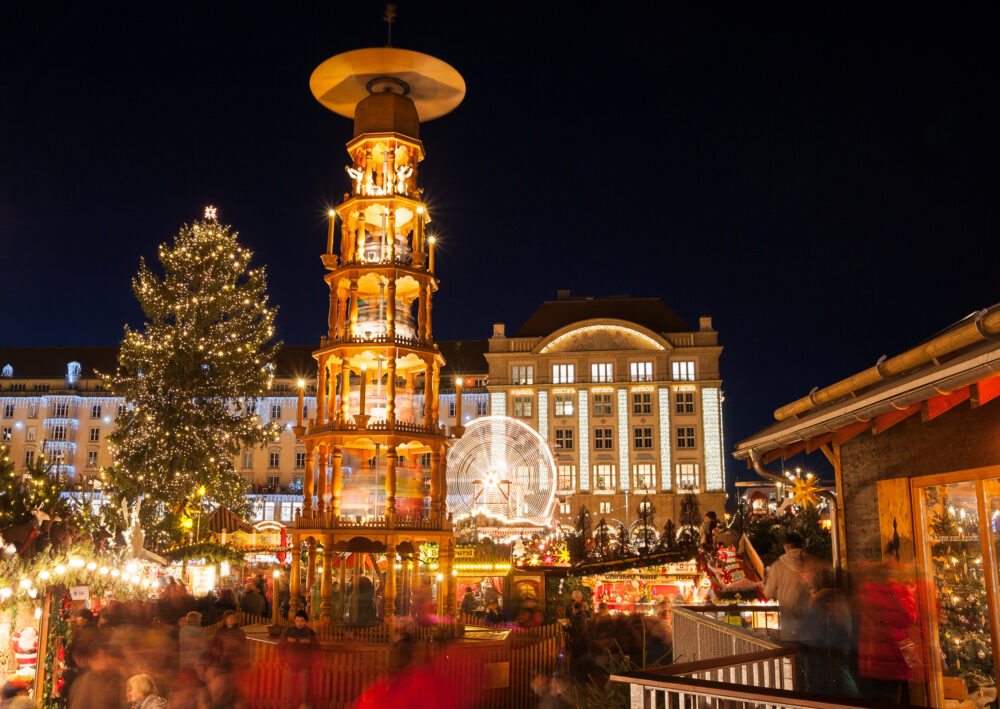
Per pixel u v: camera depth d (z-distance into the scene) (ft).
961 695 26.27
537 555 80.12
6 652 35.24
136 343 144.46
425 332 51.42
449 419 276.41
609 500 244.22
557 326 264.72
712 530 55.83
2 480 79.92
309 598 48.44
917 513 29.25
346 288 52.80
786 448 37.45
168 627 50.75
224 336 150.00
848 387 27.73
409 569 58.44
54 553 42.32
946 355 21.13
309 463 49.96
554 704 33.17
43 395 297.53
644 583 79.05
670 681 17.78
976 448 25.68
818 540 50.70
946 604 27.48
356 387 158.71
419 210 51.21
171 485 137.08
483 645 45.27
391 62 51.31
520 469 245.45
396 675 40.88
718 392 249.34
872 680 28.35
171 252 148.46
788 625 31.96
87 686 33.45
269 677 42.52
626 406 250.16
